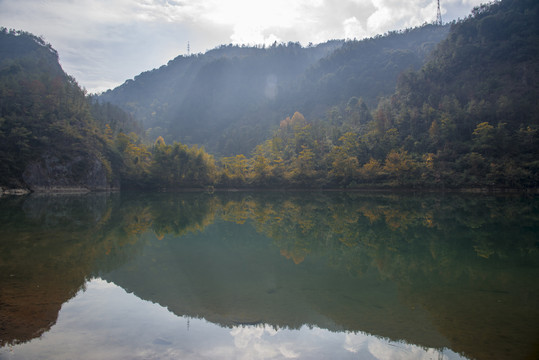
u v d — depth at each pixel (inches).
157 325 348.8
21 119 3420.3
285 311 391.2
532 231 1001.5
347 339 322.3
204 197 2896.2
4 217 1258.0
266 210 1695.4
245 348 304.5
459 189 3063.5
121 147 4431.6
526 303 414.6
